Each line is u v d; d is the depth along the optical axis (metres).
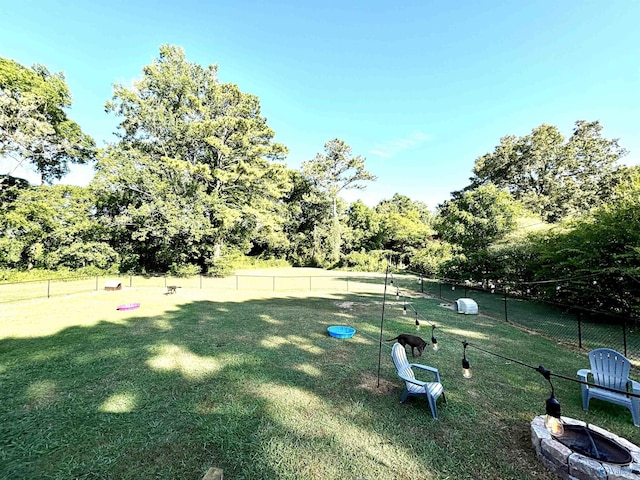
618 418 4.18
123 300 13.27
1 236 18.48
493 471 3.11
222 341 7.62
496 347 7.33
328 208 37.88
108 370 5.73
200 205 22.36
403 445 3.55
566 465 2.96
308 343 7.54
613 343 7.64
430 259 24.42
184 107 24.44
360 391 4.98
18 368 5.79
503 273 15.25
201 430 3.83
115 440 3.61
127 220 20.84
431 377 5.59
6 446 3.48
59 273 20.22
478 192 18.77
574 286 9.96
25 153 18.08
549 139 28.47
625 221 8.60
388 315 10.85
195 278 23.25
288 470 3.11
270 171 26.03
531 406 4.51
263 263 34.97
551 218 27.56
